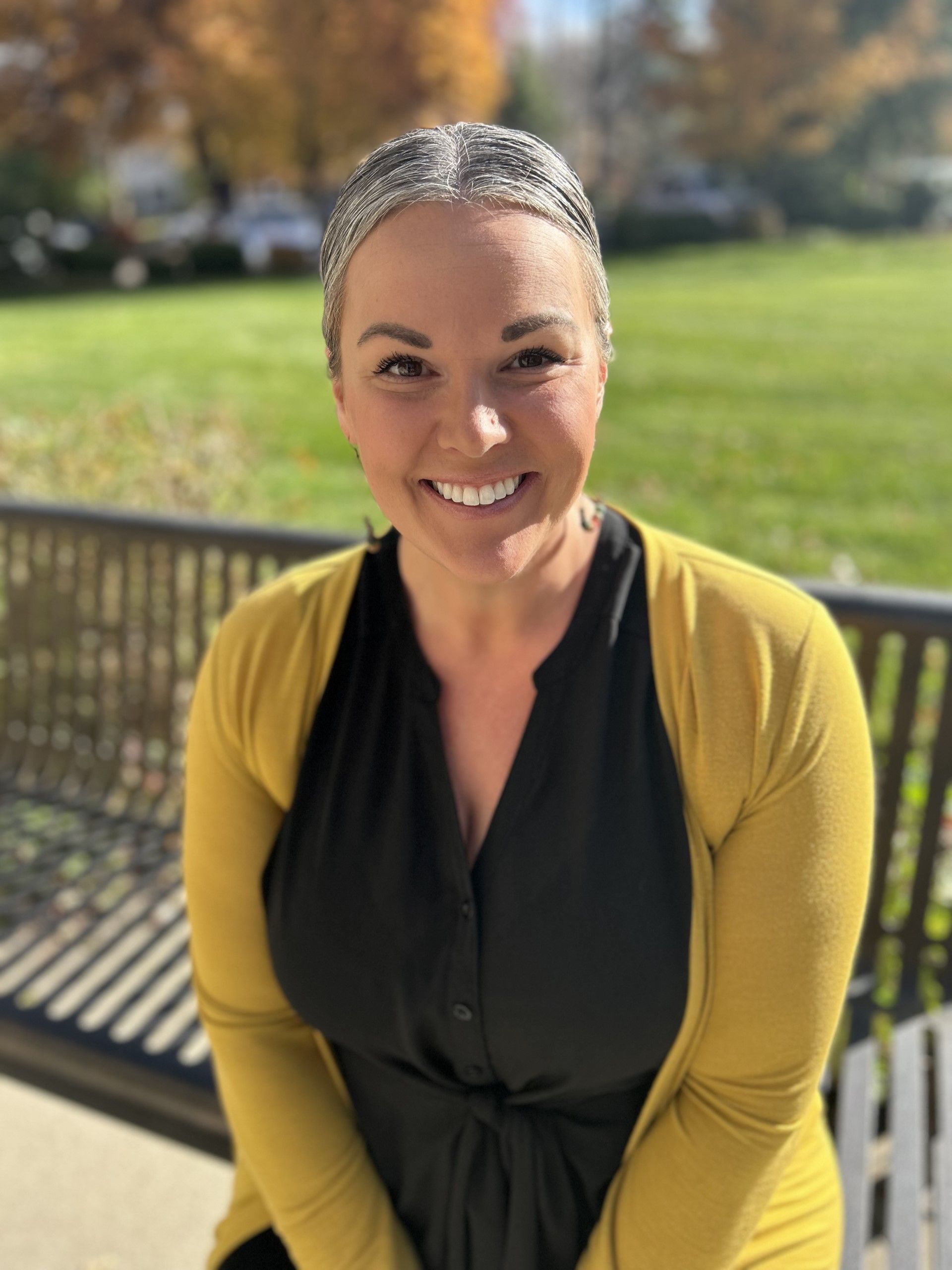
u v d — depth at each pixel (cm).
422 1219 130
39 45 2706
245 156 2983
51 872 224
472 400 96
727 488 695
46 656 272
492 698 118
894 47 3434
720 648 113
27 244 2608
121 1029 182
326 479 705
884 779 188
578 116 5241
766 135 3422
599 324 102
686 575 116
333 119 2883
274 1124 129
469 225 93
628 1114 124
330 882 120
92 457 360
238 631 128
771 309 1501
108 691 275
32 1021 182
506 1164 123
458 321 94
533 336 95
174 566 233
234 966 132
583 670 114
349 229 98
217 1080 170
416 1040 121
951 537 595
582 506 116
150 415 400
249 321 1561
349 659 123
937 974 188
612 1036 115
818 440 808
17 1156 210
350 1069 131
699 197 3534
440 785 116
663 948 113
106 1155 211
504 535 102
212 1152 173
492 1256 125
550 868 113
